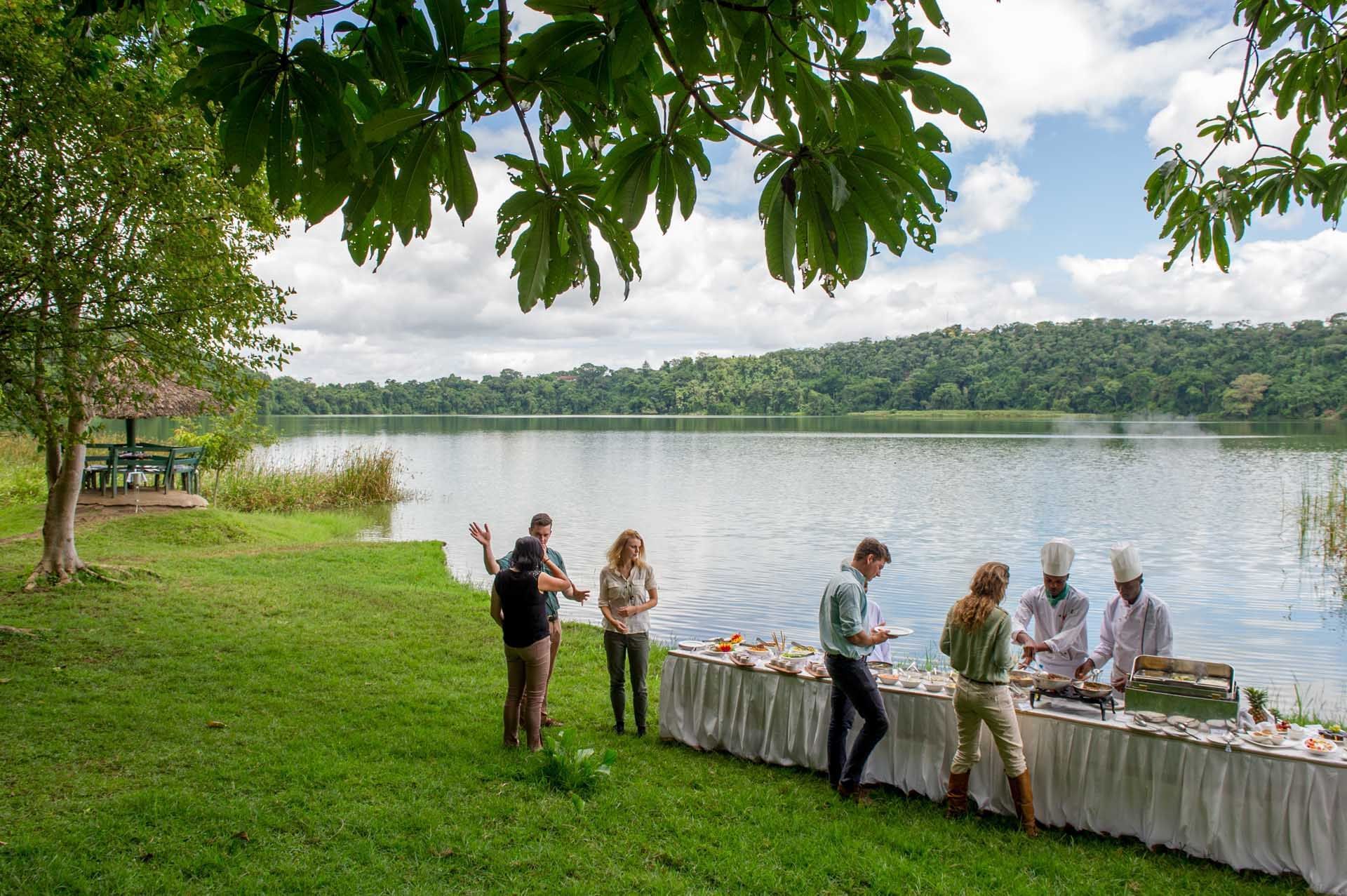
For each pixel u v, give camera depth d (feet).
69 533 34.88
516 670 19.99
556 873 14.49
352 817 15.94
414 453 171.63
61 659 25.16
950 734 17.84
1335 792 14.34
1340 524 62.08
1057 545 19.34
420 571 45.96
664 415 517.14
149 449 59.93
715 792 18.20
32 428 25.31
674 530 68.28
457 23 6.88
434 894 13.64
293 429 292.20
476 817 16.34
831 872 14.96
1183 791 15.47
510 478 116.06
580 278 7.82
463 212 7.31
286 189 6.75
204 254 28.22
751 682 20.30
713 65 6.58
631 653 21.76
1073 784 16.44
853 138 6.35
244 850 14.65
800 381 500.74
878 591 46.26
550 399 537.65
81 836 14.66
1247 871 14.89
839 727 18.39
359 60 7.16
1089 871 14.92
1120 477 113.91
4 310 24.54
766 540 63.41
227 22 6.75
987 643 16.11
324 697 23.22
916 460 147.95
